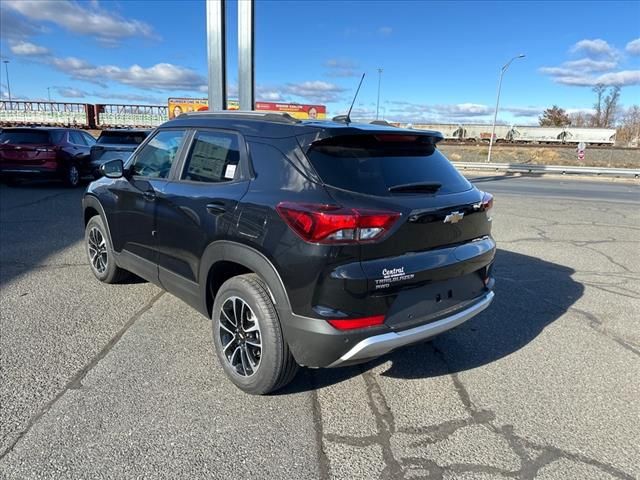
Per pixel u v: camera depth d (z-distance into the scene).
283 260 2.68
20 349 3.56
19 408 2.83
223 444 2.60
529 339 4.06
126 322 4.11
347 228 2.52
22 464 2.38
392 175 2.90
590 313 4.68
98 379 3.19
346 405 3.01
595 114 82.25
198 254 3.32
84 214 5.20
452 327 3.05
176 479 2.33
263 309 2.84
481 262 3.27
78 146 13.38
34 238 6.97
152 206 3.82
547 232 8.72
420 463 2.50
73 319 4.14
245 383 3.05
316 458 2.52
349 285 2.55
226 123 3.40
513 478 2.41
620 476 2.44
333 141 2.83
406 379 3.36
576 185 20.17
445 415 2.94
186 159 3.65
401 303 2.78
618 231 8.95
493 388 3.27
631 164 37.31
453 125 55.88
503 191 16.33
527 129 53.09
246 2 9.41
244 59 9.63
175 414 2.84
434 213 2.84
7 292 4.75
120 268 4.84
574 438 2.74
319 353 2.67
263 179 2.92
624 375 3.49
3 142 12.04
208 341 3.79
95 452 2.49
